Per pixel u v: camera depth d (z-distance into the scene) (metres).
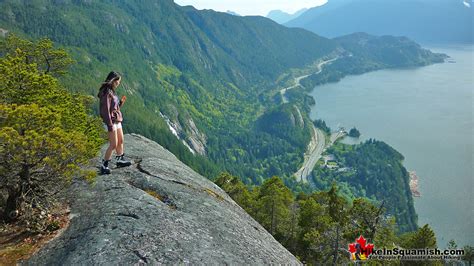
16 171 9.12
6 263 7.84
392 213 143.00
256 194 55.16
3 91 14.38
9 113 9.05
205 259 8.52
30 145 8.64
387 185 172.88
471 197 150.25
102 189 11.07
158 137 168.50
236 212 12.81
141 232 8.79
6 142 8.32
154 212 9.85
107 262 7.68
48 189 10.24
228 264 8.71
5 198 9.93
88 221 9.27
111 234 8.57
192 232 9.53
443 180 168.00
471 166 181.88
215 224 10.59
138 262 7.80
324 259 34.03
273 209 41.84
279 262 10.25
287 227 43.09
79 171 9.95
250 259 9.44
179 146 171.75
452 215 137.50
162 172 13.45
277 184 50.56
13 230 9.01
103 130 23.20
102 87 11.66
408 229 129.62
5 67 14.70
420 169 183.38
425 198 152.62
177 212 10.43
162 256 8.12
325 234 32.09
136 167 13.57
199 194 12.58
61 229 9.13
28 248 8.39
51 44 21.45
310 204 37.59
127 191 10.90
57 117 9.95
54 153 9.12
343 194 175.38
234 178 56.19
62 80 170.62
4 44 20.73
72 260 7.75
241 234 10.78
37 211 9.57
